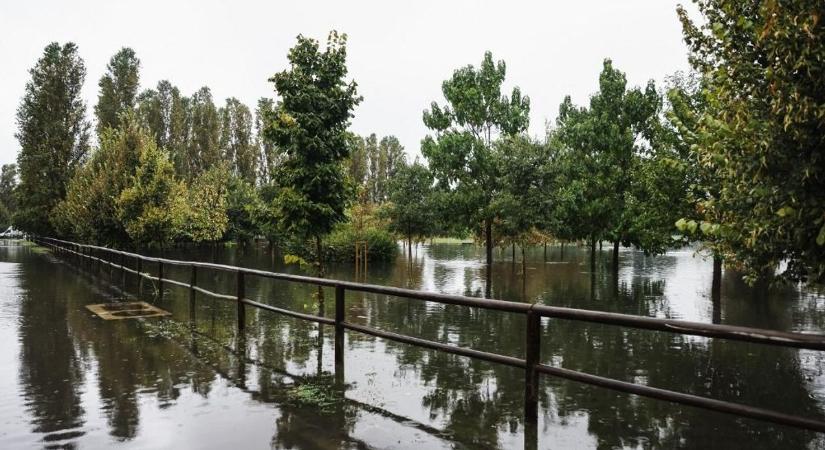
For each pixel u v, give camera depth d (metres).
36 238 55.97
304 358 7.38
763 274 5.13
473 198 24.22
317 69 13.11
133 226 22.89
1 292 14.90
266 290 16.64
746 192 4.41
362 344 8.52
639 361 7.94
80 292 14.95
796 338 3.20
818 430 3.12
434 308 13.29
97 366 6.80
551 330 10.56
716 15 4.91
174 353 7.57
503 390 6.13
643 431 4.90
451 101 27.12
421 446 4.30
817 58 3.51
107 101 51.00
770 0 3.62
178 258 38.94
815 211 3.72
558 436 4.66
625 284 20.22
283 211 12.73
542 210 23.00
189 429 4.59
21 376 6.30
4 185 118.44
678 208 15.30
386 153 82.75
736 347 8.95
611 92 24.89
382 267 30.16
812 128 3.70
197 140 65.31
